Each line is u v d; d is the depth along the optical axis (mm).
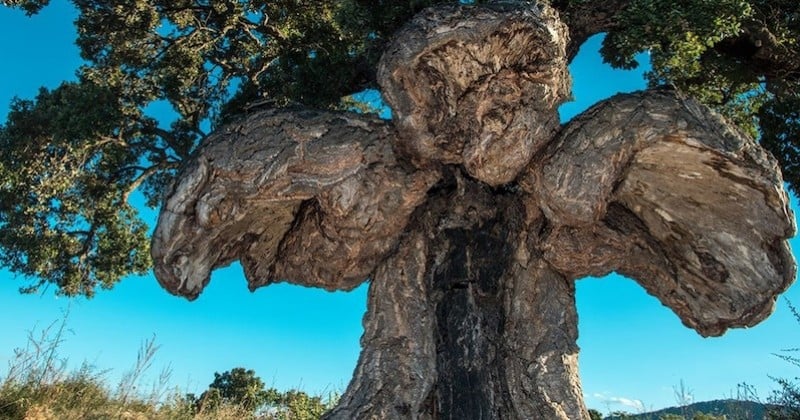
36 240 11844
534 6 5523
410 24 5582
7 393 7969
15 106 11094
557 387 5777
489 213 6309
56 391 8469
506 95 5652
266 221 6383
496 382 5871
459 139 5805
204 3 10734
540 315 6109
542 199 5859
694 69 6680
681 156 5609
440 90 5641
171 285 6066
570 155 5656
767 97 9547
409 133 5855
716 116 5551
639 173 5887
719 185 5688
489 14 5398
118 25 10562
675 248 6227
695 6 6152
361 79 8984
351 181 5898
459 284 6145
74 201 12258
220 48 11320
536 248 6246
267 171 5770
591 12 7043
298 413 10820
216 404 10930
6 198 11289
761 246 5855
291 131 5875
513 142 5738
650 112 5527
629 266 6441
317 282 6613
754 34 8055
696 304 6344
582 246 6145
